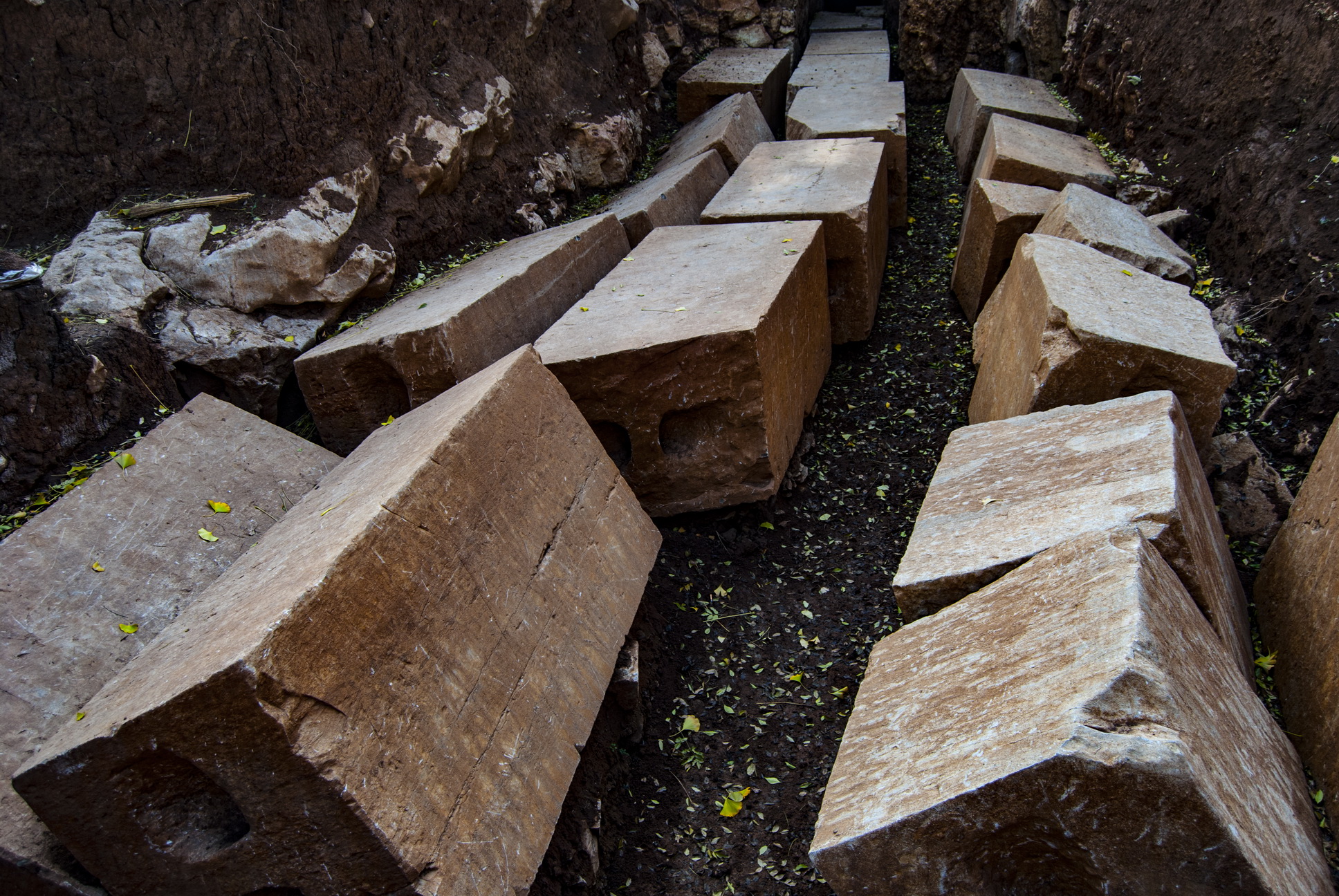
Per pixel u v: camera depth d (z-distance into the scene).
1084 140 7.54
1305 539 3.36
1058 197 5.68
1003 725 2.41
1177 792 2.09
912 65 10.73
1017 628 2.75
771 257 4.99
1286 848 2.35
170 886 2.45
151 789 2.34
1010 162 6.50
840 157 7.02
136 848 2.40
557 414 3.67
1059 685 2.40
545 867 2.93
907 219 8.16
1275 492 4.04
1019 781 2.21
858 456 5.28
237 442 3.98
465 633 2.75
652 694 3.84
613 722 3.58
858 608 4.26
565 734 2.98
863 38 11.90
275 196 5.00
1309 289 4.60
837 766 2.74
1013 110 7.97
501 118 6.68
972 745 2.43
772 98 9.85
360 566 2.48
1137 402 3.64
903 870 2.41
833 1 14.66
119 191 4.81
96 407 3.97
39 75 4.64
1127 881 2.25
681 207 6.82
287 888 2.41
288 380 4.77
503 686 2.81
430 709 2.53
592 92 8.14
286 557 2.79
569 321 4.57
